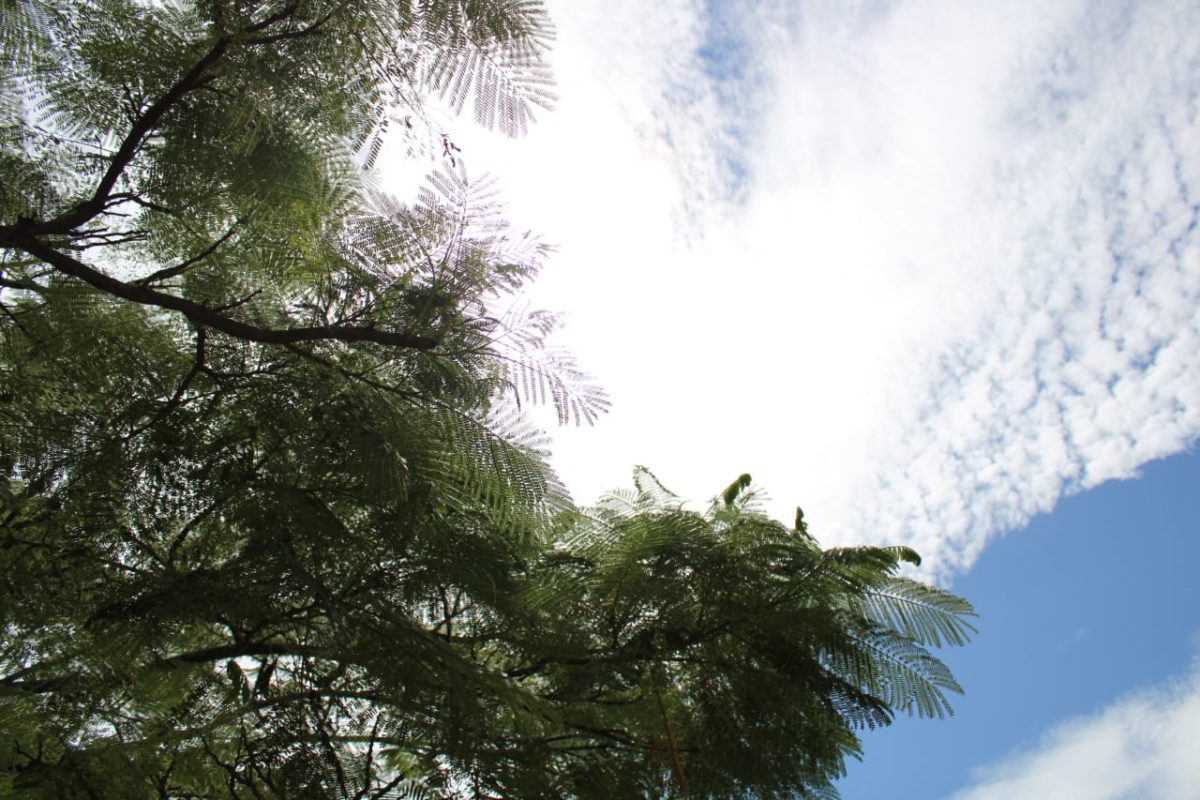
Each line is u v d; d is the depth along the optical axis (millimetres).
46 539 3891
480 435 3832
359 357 4102
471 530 4109
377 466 3594
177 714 4176
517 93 3840
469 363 3973
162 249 4863
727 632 4152
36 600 3721
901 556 4270
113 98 4289
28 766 3721
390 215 4105
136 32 4199
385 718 3982
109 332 4332
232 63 3756
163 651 3857
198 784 4543
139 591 3719
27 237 3910
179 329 4711
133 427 4016
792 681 3994
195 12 4070
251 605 3637
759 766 4137
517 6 3719
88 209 4090
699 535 4289
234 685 3932
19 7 3895
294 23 3705
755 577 4156
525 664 4484
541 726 4145
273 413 3938
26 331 4242
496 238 4090
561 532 4133
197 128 4238
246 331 3957
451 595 4230
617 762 4219
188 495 3916
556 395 3996
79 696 3789
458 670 3588
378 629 3623
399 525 3795
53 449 3980
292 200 4113
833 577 4168
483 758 3588
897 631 4215
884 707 4016
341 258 4078
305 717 3920
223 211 4574
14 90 4148
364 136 3951
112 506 3967
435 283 4023
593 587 4215
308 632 3922
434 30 3658
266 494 3734
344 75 3764
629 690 4316
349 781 4324
